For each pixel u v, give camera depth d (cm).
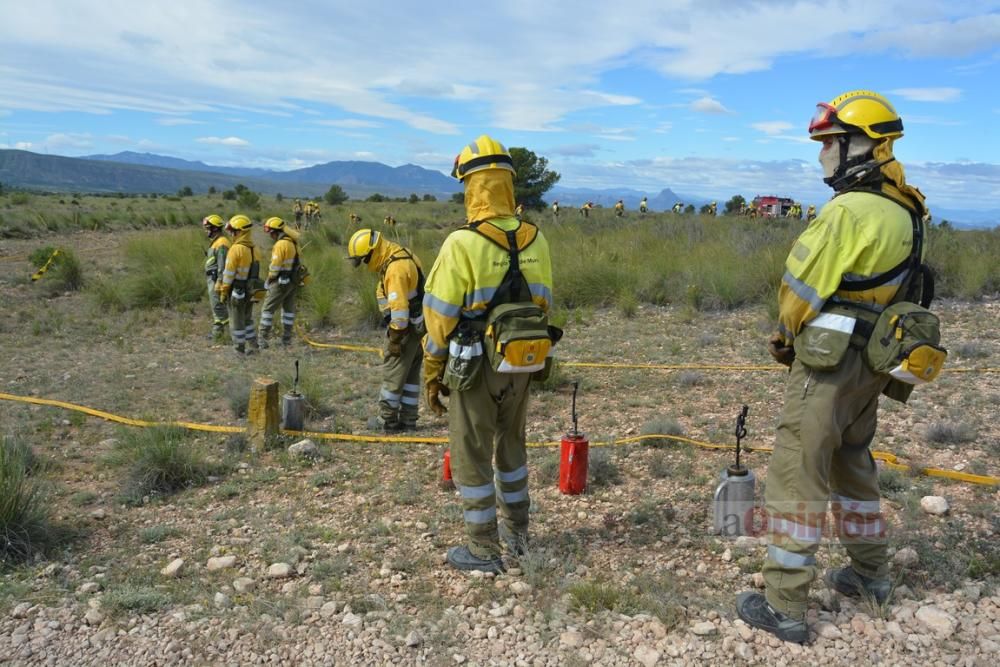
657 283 1273
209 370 896
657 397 719
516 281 353
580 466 484
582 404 710
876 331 288
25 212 2830
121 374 873
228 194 5884
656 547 407
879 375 299
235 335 1000
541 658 309
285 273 1041
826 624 319
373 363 950
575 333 1053
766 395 714
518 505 402
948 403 646
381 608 351
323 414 713
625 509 461
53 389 804
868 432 326
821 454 301
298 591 370
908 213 295
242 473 554
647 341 982
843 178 300
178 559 406
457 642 322
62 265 1478
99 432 657
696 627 318
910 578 355
